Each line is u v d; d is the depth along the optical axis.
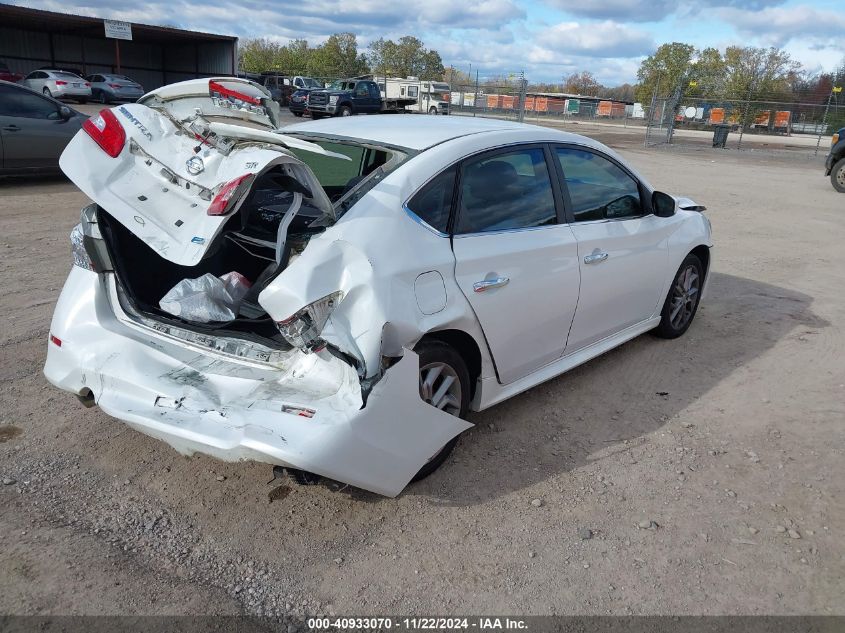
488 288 3.29
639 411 4.12
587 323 4.15
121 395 2.90
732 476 3.46
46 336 4.75
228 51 42.97
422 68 76.62
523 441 3.72
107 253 3.14
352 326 2.71
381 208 2.96
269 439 2.50
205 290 3.06
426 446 2.96
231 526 2.93
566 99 55.69
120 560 2.69
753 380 4.62
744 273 7.51
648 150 25.31
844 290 6.92
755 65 55.56
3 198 9.77
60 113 11.03
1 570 2.59
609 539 2.95
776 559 2.86
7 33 40.47
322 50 72.19
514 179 3.62
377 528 2.96
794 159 23.95
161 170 2.83
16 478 3.17
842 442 3.82
